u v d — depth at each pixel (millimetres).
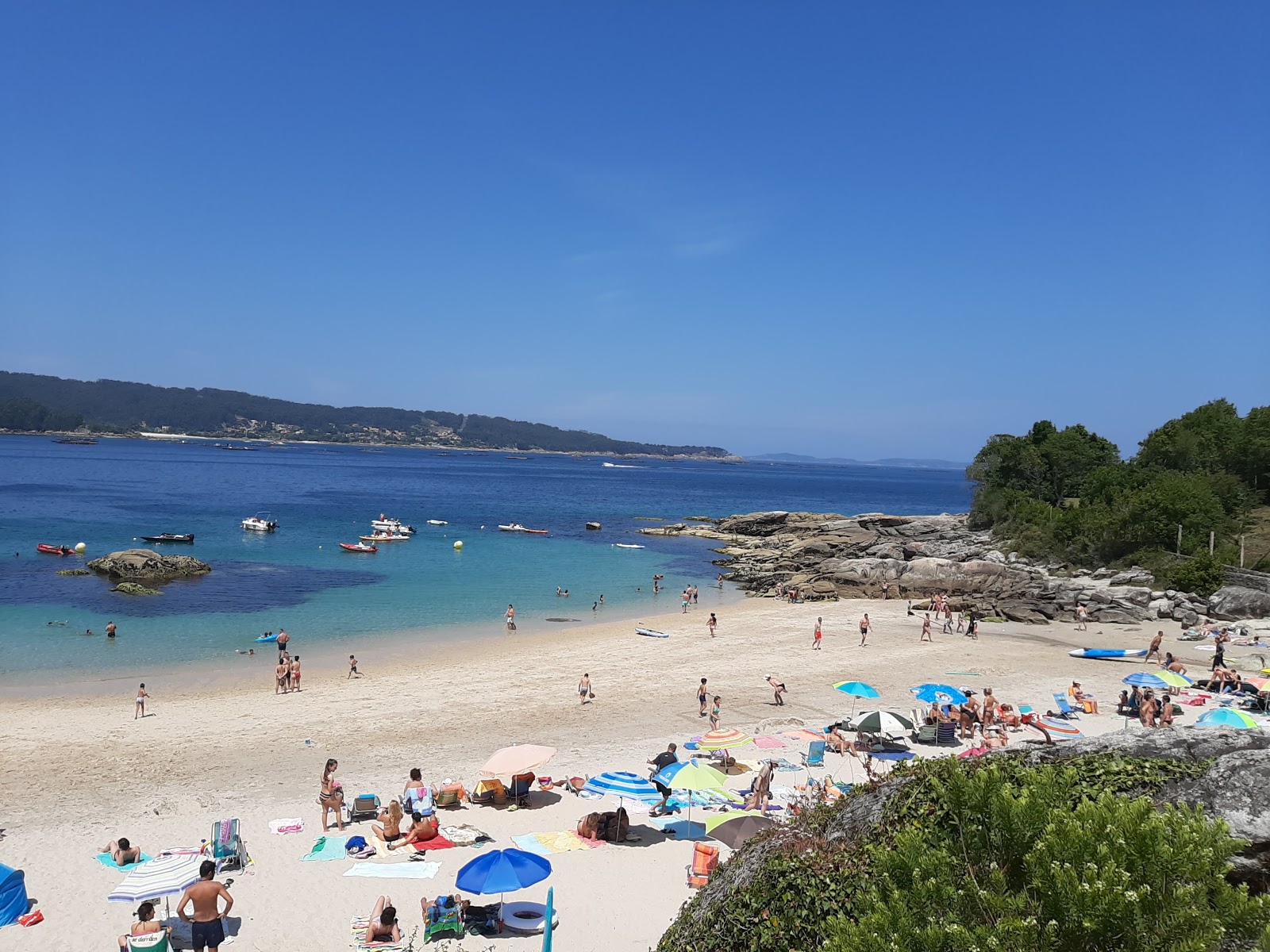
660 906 16516
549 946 13891
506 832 20062
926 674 37000
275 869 17781
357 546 79625
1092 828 6203
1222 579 54219
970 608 54156
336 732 27656
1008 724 28609
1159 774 8164
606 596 60750
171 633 43594
